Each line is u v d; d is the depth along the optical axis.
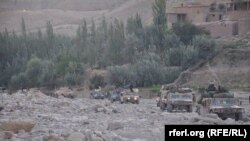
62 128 52.88
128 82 179.00
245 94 143.75
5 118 62.41
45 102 94.75
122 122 60.94
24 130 48.41
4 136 43.31
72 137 42.25
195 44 183.00
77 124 58.72
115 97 127.31
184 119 67.00
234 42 187.38
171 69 179.12
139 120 65.75
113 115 75.44
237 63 172.88
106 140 43.88
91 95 155.50
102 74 190.50
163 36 199.00
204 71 172.75
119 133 51.34
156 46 198.38
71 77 194.12
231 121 65.25
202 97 79.94
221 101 73.06
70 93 151.88
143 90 167.75
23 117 64.69
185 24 199.50
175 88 94.25
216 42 190.00
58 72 198.25
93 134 44.97
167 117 70.56
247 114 79.25
